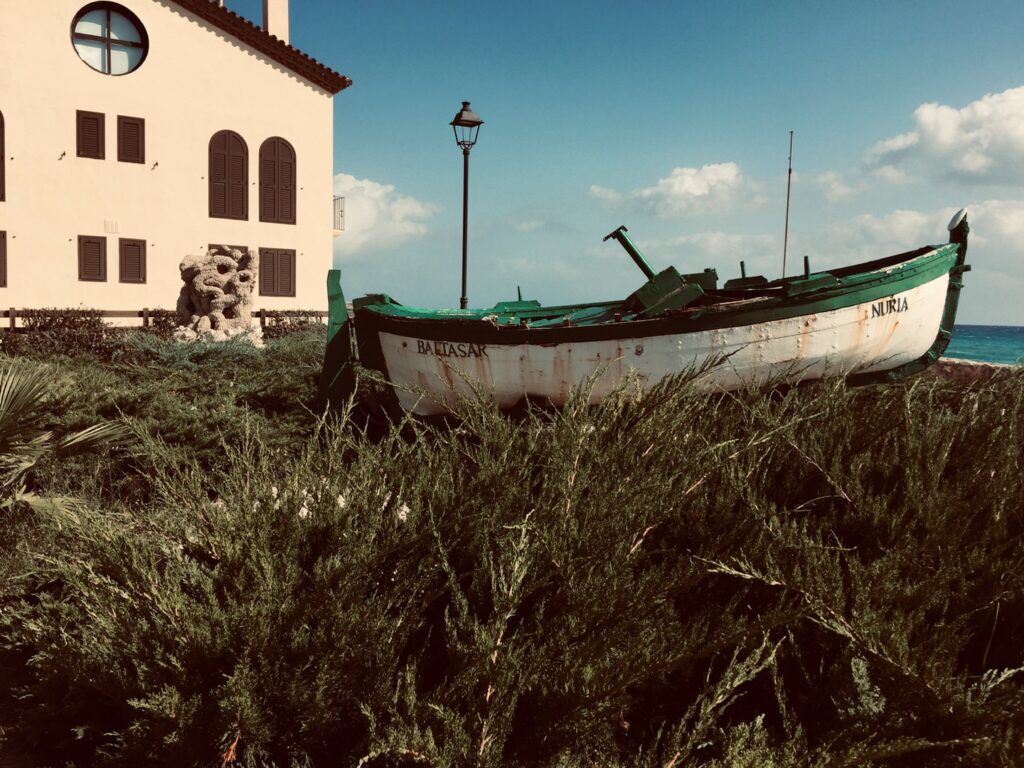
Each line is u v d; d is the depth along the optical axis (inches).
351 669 87.3
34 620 105.0
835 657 93.0
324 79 1061.8
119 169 935.0
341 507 110.0
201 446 255.8
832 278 289.7
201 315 669.9
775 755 75.8
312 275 1075.9
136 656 89.3
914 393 143.9
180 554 107.6
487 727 76.6
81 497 211.5
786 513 107.6
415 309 355.6
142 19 938.1
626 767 82.7
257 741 83.3
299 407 360.5
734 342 292.8
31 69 879.1
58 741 98.8
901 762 78.7
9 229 872.3
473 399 143.6
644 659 82.6
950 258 316.5
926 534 109.7
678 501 108.0
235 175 1013.2
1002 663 94.2
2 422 207.9
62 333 689.6
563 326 301.4
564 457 113.1
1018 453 123.3
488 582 98.0
